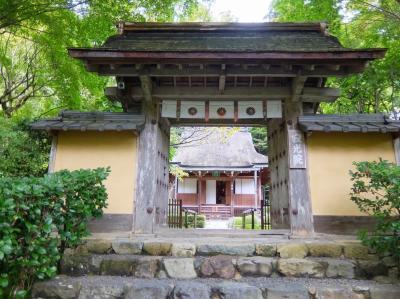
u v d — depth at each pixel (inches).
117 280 126.9
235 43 194.9
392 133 177.3
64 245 137.1
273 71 166.9
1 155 193.3
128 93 185.0
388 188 132.4
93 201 140.6
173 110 191.0
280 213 204.1
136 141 182.7
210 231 176.6
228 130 530.3
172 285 120.3
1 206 85.1
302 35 212.7
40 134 214.2
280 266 134.3
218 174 890.7
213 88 187.8
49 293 117.2
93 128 169.3
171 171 578.6
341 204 172.7
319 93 181.6
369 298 116.9
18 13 262.1
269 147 239.6
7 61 325.7
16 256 103.7
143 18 293.7
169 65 168.2
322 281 128.6
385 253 137.9
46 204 106.8
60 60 303.6
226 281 127.6
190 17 388.5
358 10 300.8
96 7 279.3
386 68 293.3
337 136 181.0
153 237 167.0
